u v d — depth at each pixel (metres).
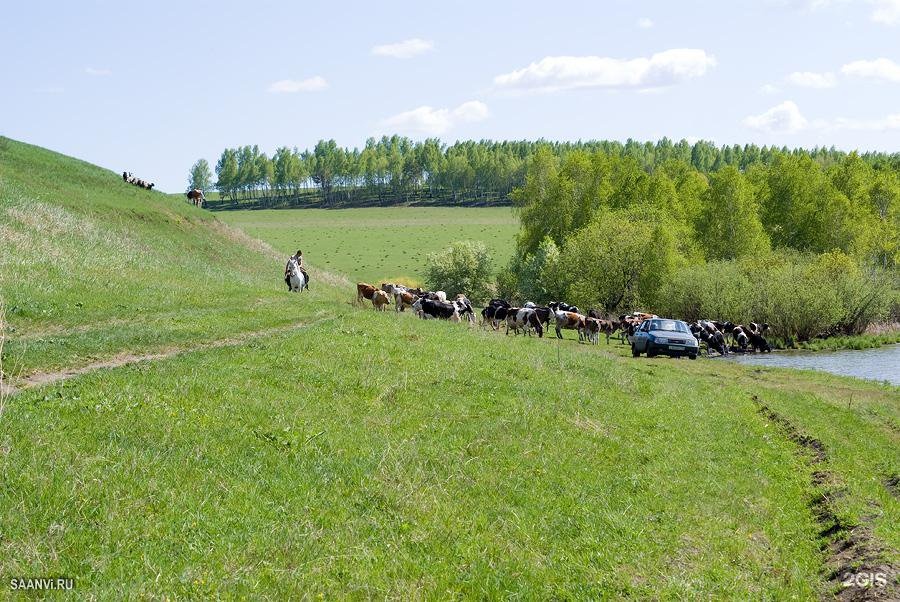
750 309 53.78
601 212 78.12
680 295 60.69
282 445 12.09
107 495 9.06
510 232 149.38
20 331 20.09
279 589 7.75
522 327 40.34
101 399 12.66
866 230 86.00
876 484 14.29
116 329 21.23
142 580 7.46
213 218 62.78
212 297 31.23
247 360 17.45
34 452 9.82
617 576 9.35
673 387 23.03
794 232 92.38
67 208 45.53
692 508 12.25
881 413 22.09
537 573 9.18
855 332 55.06
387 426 14.20
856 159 100.75
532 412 16.58
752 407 21.97
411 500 10.78
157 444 11.03
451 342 23.98
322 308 30.55
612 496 12.34
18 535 7.91
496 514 10.90
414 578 8.62
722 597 9.00
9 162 51.72
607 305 70.12
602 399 19.19
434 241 134.12
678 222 81.75
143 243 45.28
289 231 149.25
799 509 12.85
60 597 6.99
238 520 9.13
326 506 10.16
